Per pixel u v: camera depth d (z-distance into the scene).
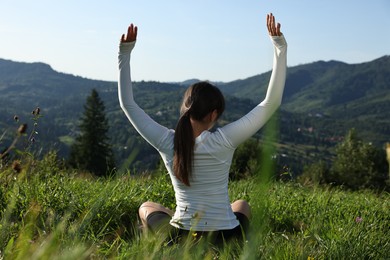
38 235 2.83
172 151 3.13
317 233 3.41
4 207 3.68
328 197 5.83
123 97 3.22
